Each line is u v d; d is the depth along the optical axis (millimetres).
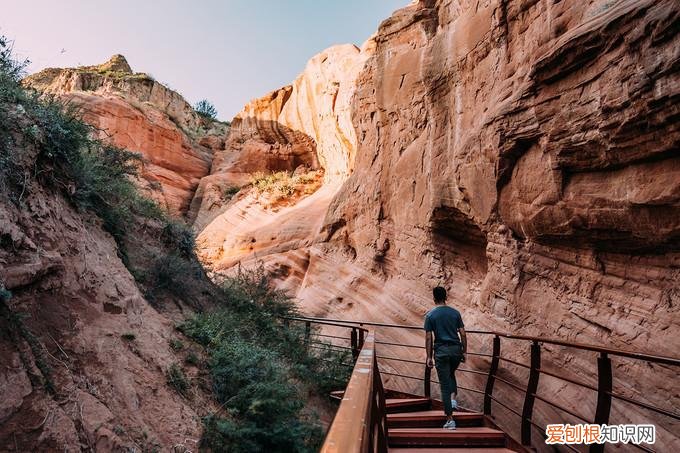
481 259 10742
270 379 5617
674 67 5117
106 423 3516
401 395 8383
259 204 24938
